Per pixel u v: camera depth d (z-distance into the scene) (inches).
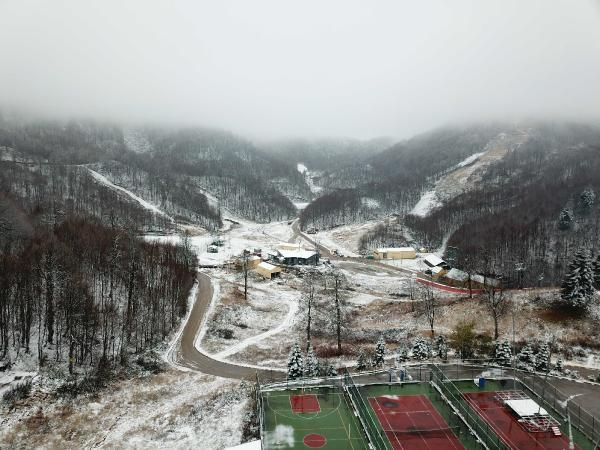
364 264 6879.9
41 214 5600.4
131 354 3053.6
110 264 3865.7
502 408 2301.9
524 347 3014.3
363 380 2642.7
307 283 5442.9
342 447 2007.9
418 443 2022.6
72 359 2714.1
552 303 3627.0
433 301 4313.5
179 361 3088.1
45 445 2161.7
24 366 2672.2
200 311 4067.4
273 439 2070.6
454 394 2445.9
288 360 2910.9
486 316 3700.8
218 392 2618.1
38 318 3093.0
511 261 5797.2
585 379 2618.1
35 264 3139.8
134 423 2354.8
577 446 1967.3
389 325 3939.5
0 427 2218.3
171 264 4431.6
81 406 2454.5
